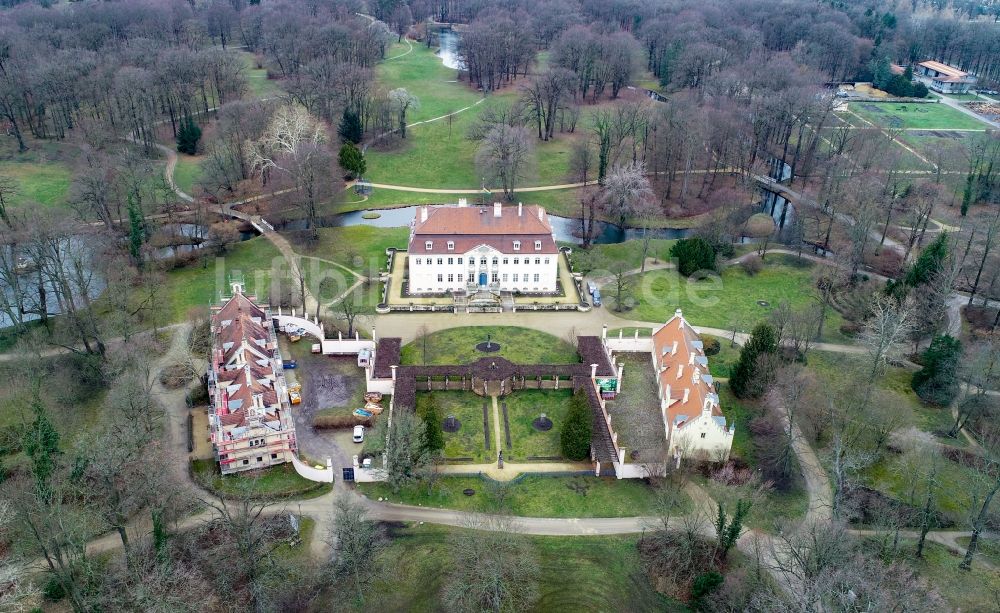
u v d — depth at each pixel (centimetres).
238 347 11831
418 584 8938
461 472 10806
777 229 19450
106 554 9025
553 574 9144
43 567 8362
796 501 10425
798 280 16688
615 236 19262
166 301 15012
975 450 11281
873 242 17925
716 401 10856
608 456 10869
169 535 9288
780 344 13612
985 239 15375
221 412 10825
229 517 8588
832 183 19325
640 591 8988
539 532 9769
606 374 12600
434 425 10681
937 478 10688
